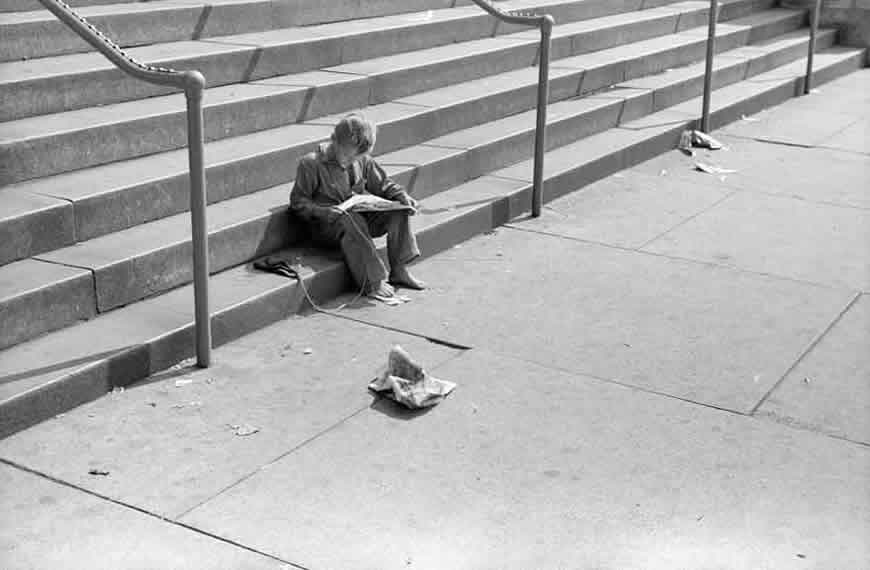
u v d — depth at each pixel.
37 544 3.61
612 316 5.68
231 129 6.45
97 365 4.51
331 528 3.75
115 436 4.28
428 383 4.73
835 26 13.87
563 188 7.72
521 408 4.66
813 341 5.45
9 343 4.59
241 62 6.99
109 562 3.53
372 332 5.38
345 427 4.44
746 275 6.35
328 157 5.77
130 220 5.43
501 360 5.12
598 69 9.41
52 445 4.19
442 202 6.85
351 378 4.87
